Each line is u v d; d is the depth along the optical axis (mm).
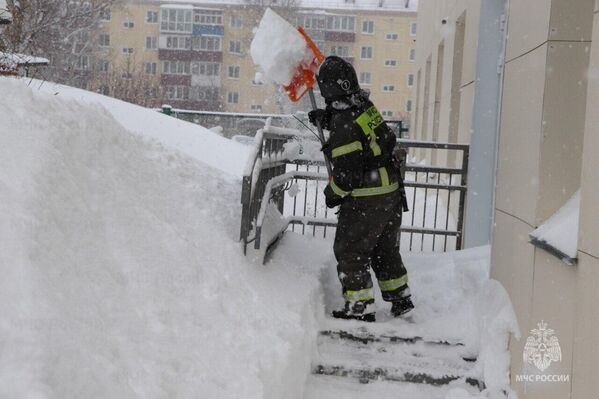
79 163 3467
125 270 3240
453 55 11438
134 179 4023
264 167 5199
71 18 21734
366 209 4855
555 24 3926
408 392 4461
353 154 4688
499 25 7914
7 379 2020
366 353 4754
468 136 8938
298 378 4043
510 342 4324
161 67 59469
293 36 5043
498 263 4922
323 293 5281
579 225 3217
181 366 2951
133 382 2607
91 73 33594
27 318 2275
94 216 3283
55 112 3555
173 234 3838
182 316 3311
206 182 5273
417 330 4859
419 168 7371
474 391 4426
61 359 2223
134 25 59562
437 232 7324
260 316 3805
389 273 5129
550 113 3965
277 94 42250
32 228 2641
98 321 2688
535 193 4000
